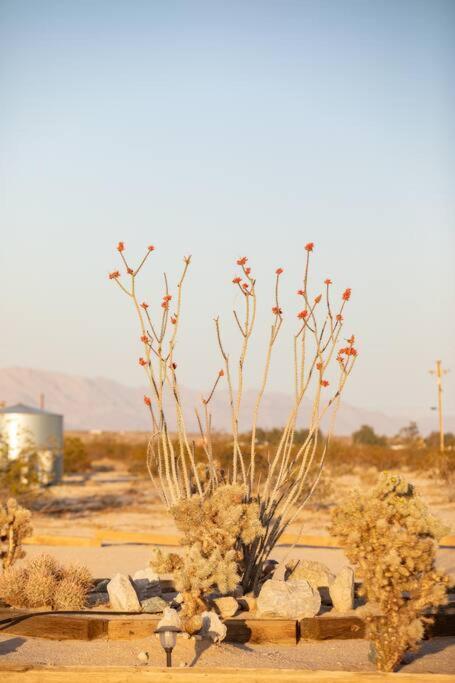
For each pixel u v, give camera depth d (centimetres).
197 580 732
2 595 859
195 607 740
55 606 846
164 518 2088
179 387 893
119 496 2653
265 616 804
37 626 768
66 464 4088
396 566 645
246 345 902
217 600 807
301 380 908
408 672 668
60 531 1819
